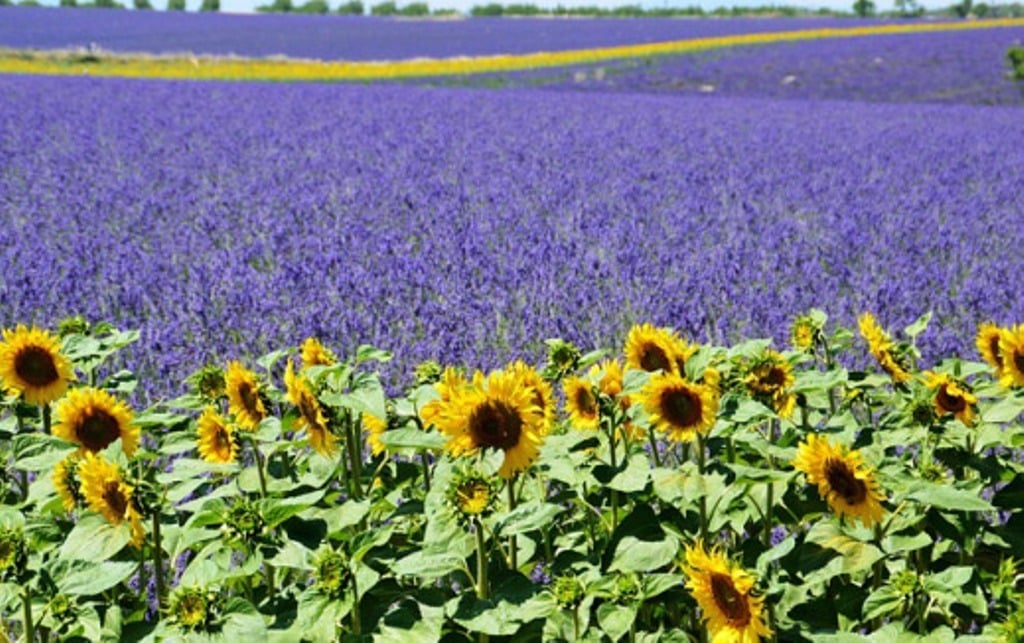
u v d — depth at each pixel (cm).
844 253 685
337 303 538
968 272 648
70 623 187
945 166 1171
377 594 201
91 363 263
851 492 198
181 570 258
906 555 233
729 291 579
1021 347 250
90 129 1364
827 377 233
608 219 792
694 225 773
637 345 240
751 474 199
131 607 217
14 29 5031
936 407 243
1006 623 178
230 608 177
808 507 232
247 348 481
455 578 234
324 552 185
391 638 183
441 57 4338
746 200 888
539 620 197
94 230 718
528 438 193
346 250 666
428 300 562
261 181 948
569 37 5241
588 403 224
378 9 8538
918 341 487
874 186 996
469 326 510
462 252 665
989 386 270
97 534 197
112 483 194
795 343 274
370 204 839
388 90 2417
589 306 547
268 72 3675
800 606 213
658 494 201
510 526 190
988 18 7075
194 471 221
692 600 205
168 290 556
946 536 216
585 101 2231
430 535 192
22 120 1445
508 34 5488
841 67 3547
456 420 192
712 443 245
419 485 260
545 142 1337
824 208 862
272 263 657
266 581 224
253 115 1648
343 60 4172
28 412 257
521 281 595
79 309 526
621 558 200
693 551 187
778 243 711
